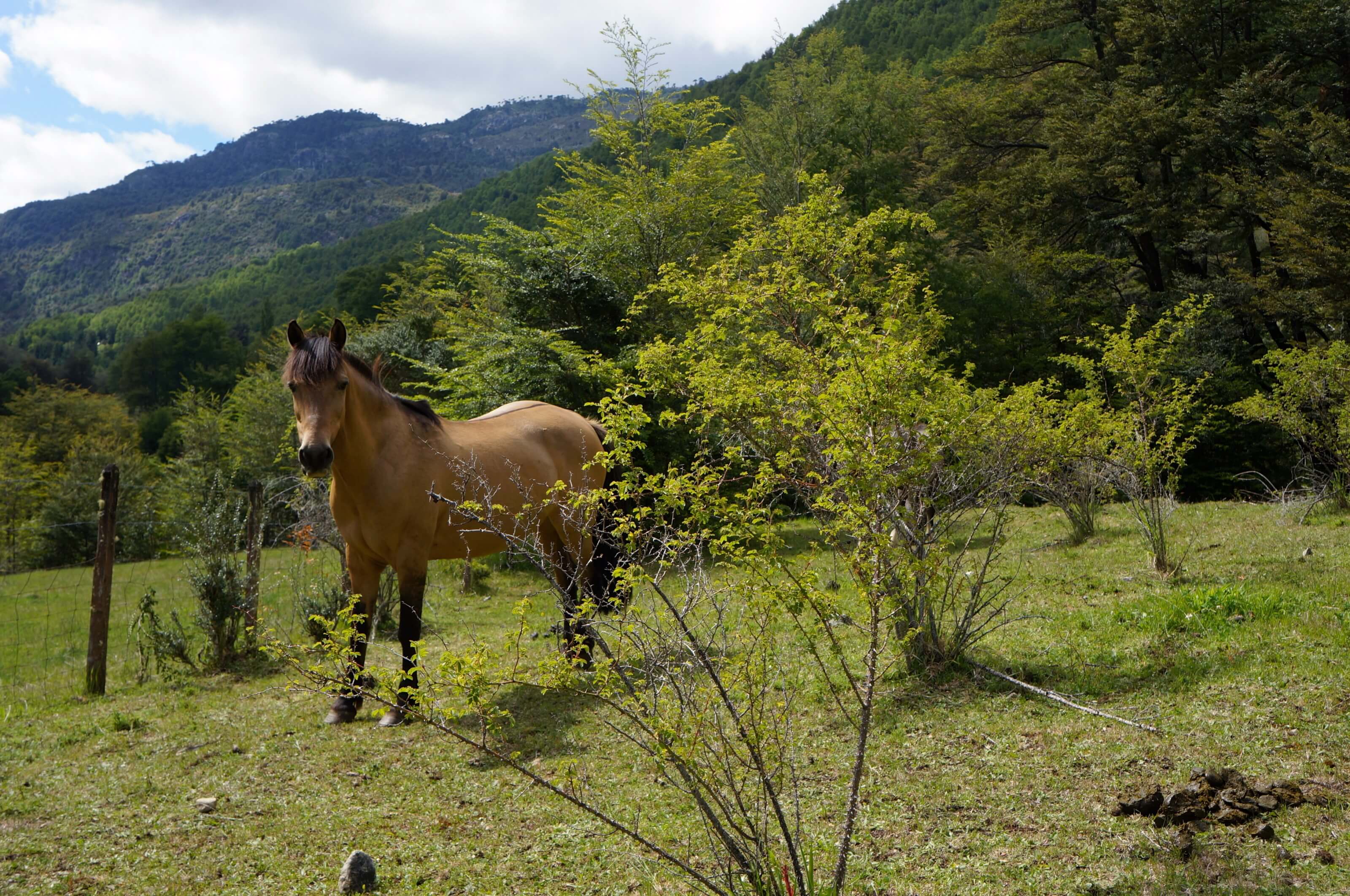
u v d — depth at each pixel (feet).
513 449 21.48
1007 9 99.60
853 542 10.37
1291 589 20.81
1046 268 82.74
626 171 62.54
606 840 11.60
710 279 15.80
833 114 86.58
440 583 39.65
